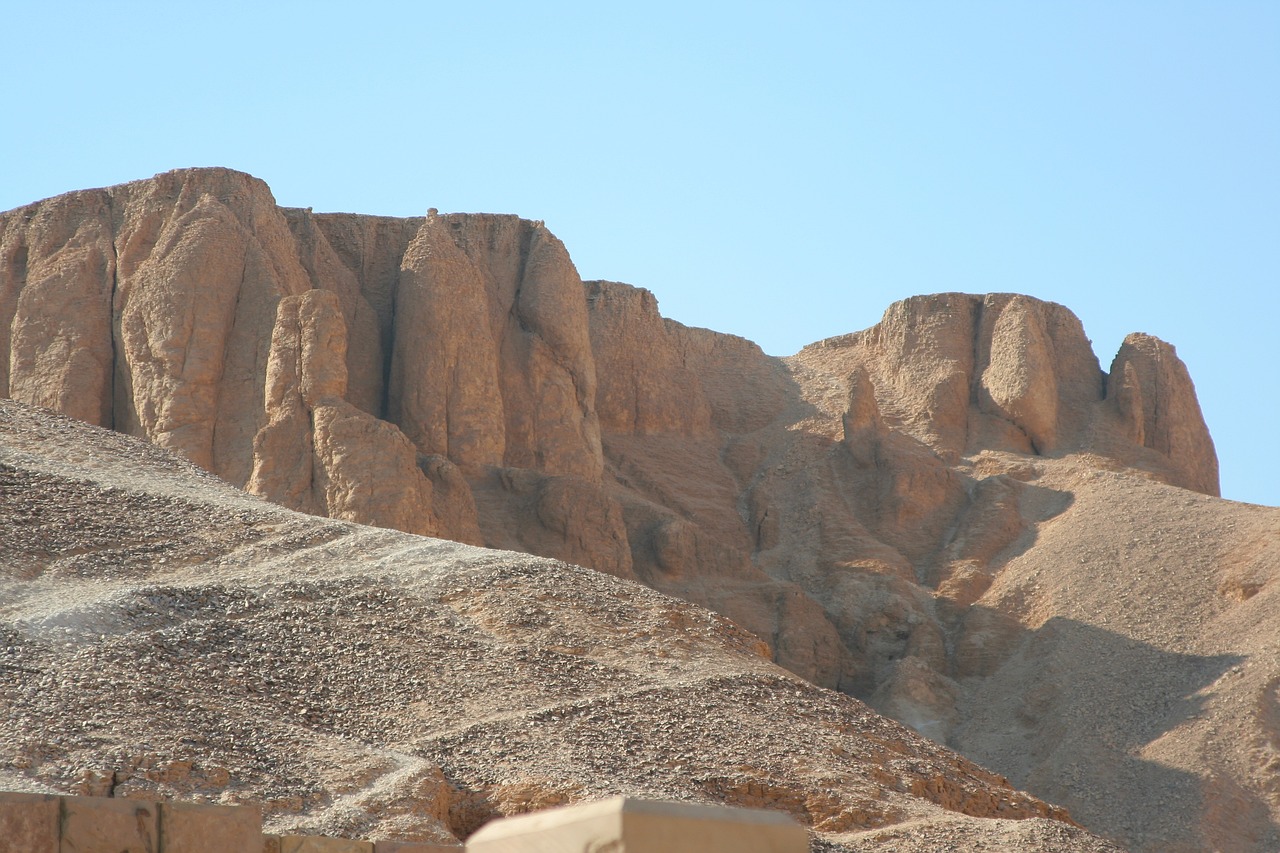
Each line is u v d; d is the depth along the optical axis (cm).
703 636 5441
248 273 9969
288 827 3622
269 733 4147
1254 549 10138
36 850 2022
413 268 10719
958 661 10112
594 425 11281
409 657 4856
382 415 10694
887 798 4438
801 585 11100
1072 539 10800
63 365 9725
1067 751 8819
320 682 4628
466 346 10538
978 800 4762
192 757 3866
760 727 4759
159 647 4572
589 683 4869
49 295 10012
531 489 10325
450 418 10375
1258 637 9288
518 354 11256
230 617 4916
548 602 5406
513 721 4509
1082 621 9994
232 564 5500
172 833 2133
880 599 10644
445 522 9500
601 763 4300
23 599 4900
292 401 9250
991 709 9631
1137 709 9050
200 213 10088
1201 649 9425
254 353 9656
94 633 4584
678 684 4947
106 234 10338
